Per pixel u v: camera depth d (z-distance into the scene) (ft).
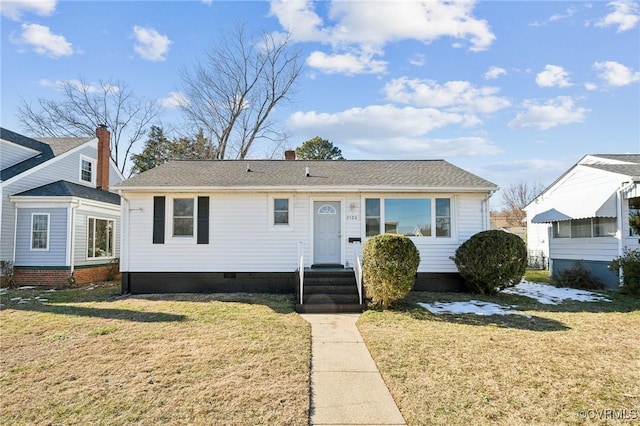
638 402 13.43
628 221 40.50
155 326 24.09
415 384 15.01
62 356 18.30
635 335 22.18
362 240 38.40
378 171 43.32
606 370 16.53
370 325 24.45
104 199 56.54
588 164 47.67
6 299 35.29
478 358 18.04
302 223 38.42
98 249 54.70
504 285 34.35
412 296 34.58
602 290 40.98
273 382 15.05
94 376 15.69
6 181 46.96
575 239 47.98
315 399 13.82
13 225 47.67
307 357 18.13
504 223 141.59
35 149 55.57
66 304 32.14
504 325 24.54
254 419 12.08
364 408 13.07
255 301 32.86
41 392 14.11
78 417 12.18
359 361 17.97
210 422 11.84
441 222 38.55
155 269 37.93
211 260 38.04
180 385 14.71
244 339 21.13
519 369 16.61
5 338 21.54
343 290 31.89
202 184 37.73
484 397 13.82
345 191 37.65
